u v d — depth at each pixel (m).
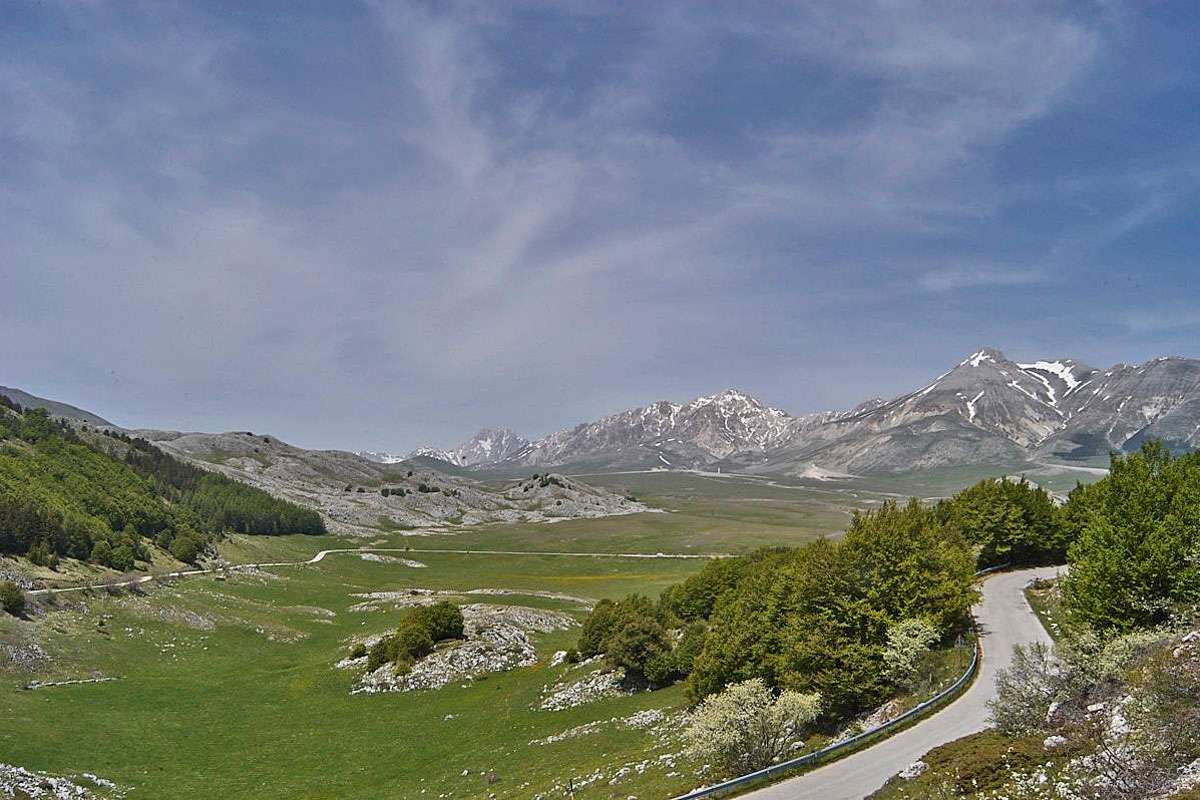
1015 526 95.81
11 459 150.50
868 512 62.84
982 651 55.34
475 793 49.31
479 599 144.00
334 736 67.44
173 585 123.75
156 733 65.69
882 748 38.81
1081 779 26.62
